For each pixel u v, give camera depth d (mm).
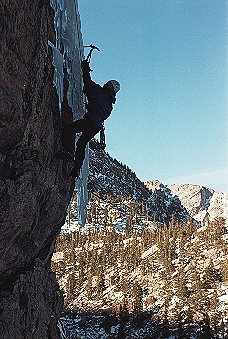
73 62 9406
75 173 8195
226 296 67125
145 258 100188
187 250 92438
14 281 7594
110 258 106688
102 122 8258
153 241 111625
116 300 82375
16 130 6008
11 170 6496
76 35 9641
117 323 70375
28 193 6914
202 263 83250
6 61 5379
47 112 7301
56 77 7797
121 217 167375
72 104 9250
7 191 6242
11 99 5516
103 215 166500
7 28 5352
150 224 163500
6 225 6523
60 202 8805
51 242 9820
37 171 7121
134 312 68875
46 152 7441
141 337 62219
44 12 6777
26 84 6105
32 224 7777
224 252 83625
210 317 59312
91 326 73375
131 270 95625
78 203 10508
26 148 6664
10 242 6953
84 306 85312
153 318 67125
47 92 7285
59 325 10672
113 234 129000
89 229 141000
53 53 7730
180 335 56906
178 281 73750
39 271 8664
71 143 8453
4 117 5520
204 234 96000
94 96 8125
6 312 7082
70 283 97750
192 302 66750
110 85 8359
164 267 87375
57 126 7930
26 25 5953
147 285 83875
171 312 66500
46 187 7809
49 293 9305
